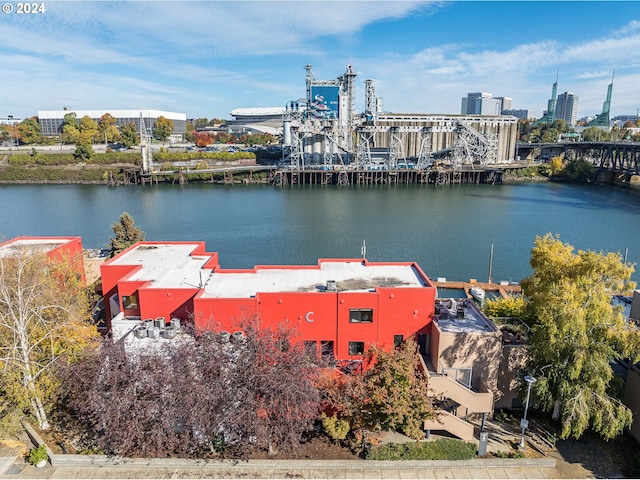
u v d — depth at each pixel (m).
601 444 30.78
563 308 29.80
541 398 30.66
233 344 28.98
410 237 98.31
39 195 156.75
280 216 121.88
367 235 100.00
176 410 26.56
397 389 28.27
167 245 48.41
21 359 29.62
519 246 91.75
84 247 90.75
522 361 33.91
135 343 31.19
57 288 37.88
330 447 29.58
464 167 199.75
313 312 34.19
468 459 28.72
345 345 34.88
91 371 28.48
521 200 149.75
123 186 182.62
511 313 41.12
